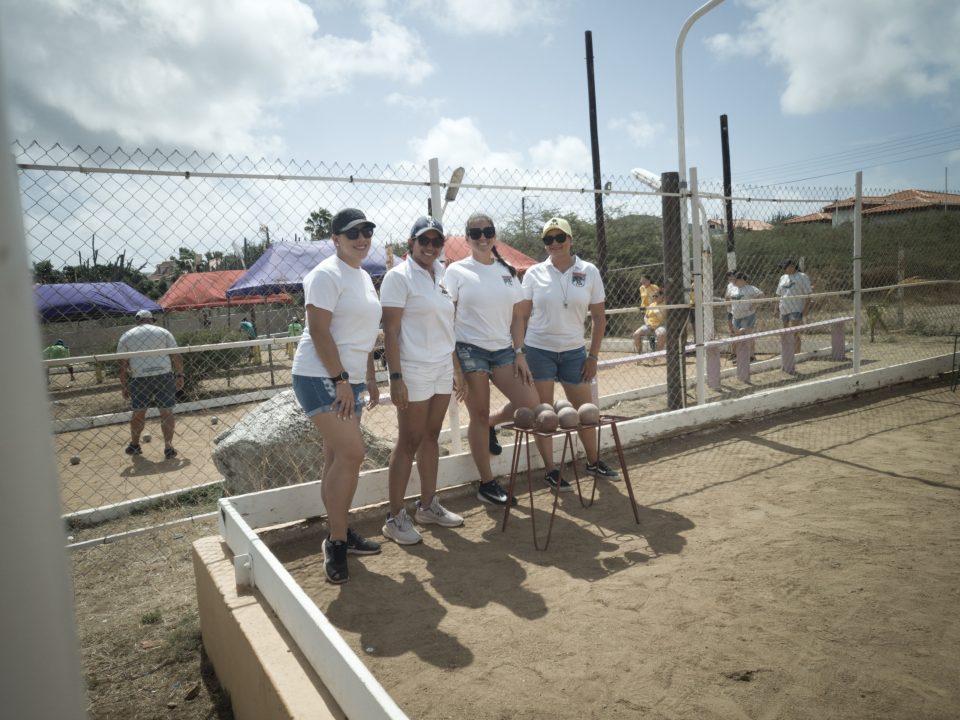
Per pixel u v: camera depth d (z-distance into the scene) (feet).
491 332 14.99
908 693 8.10
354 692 6.26
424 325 13.35
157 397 24.36
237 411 34.12
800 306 34.86
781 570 11.59
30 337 1.71
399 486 13.61
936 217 46.68
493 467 16.97
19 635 1.66
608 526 14.14
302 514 14.20
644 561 12.24
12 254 1.63
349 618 10.58
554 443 18.22
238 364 35.63
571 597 10.98
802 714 7.79
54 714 1.76
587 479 17.46
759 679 8.50
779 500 15.25
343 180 15.46
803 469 17.52
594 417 13.85
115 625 11.63
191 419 32.58
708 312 30.99
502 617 10.43
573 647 9.46
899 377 27.73
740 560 12.07
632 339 44.14
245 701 8.48
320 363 11.66
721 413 22.04
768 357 41.37
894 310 47.26
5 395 1.62
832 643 9.25
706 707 7.98
